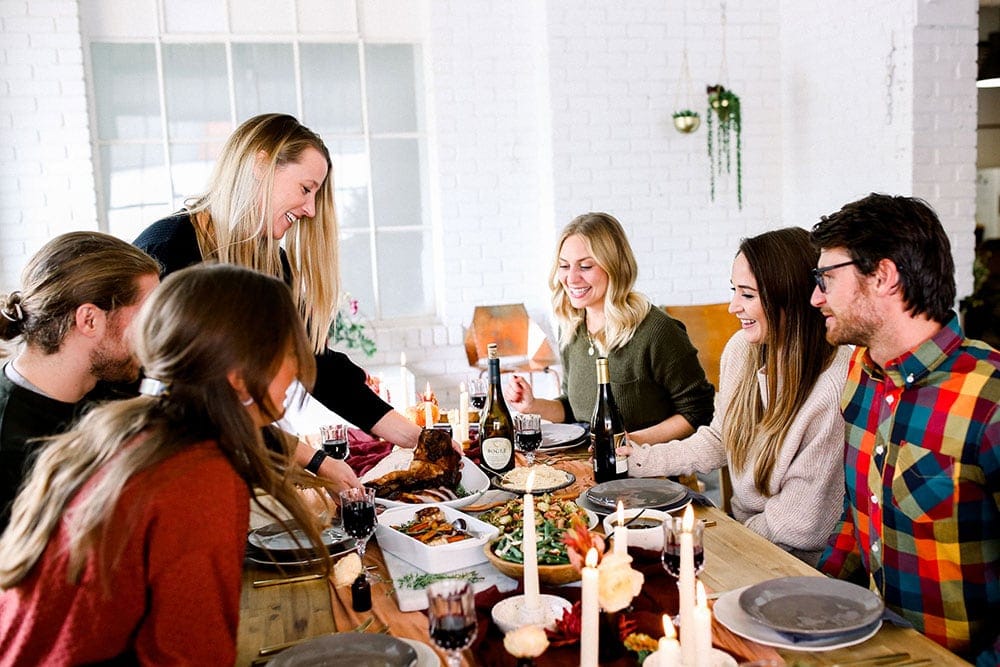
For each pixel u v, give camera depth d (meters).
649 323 2.73
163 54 5.18
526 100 5.55
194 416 1.16
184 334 1.13
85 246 1.55
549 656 1.29
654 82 5.41
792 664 1.23
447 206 5.53
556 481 2.08
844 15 4.94
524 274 5.68
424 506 1.86
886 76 4.63
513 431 2.44
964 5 4.46
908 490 1.53
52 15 4.88
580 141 5.36
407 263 5.66
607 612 1.25
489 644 1.33
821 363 1.97
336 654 1.26
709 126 5.52
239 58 5.29
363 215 5.57
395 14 5.46
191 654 1.08
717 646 1.31
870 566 1.66
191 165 5.30
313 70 5.39
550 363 5.25
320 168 2.31
